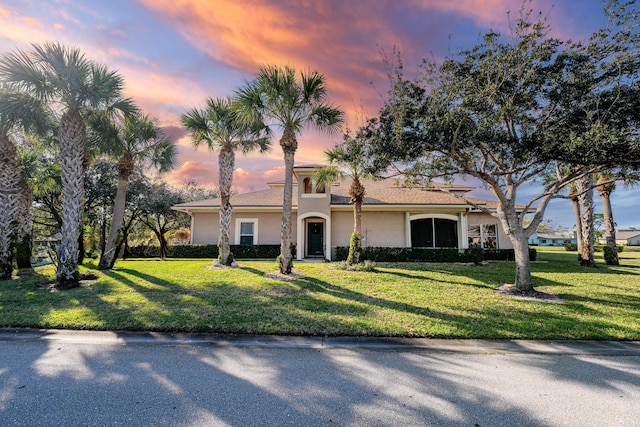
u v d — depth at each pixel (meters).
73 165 9.80
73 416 2.95
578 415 3.04
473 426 2.84
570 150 6.62
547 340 5.24
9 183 10.82
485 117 7.62
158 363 4.29
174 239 29.56
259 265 13.81
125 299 7.72
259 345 5.02
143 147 13.89
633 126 7.13
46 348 4.83
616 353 4.75
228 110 12.88
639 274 12.46
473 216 19.34
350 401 3.28
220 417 2.96
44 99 9.80
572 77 7.54
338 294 8.38
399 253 16.48
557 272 13.04
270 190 22.28
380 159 8.40
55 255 10.71
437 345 5.02
